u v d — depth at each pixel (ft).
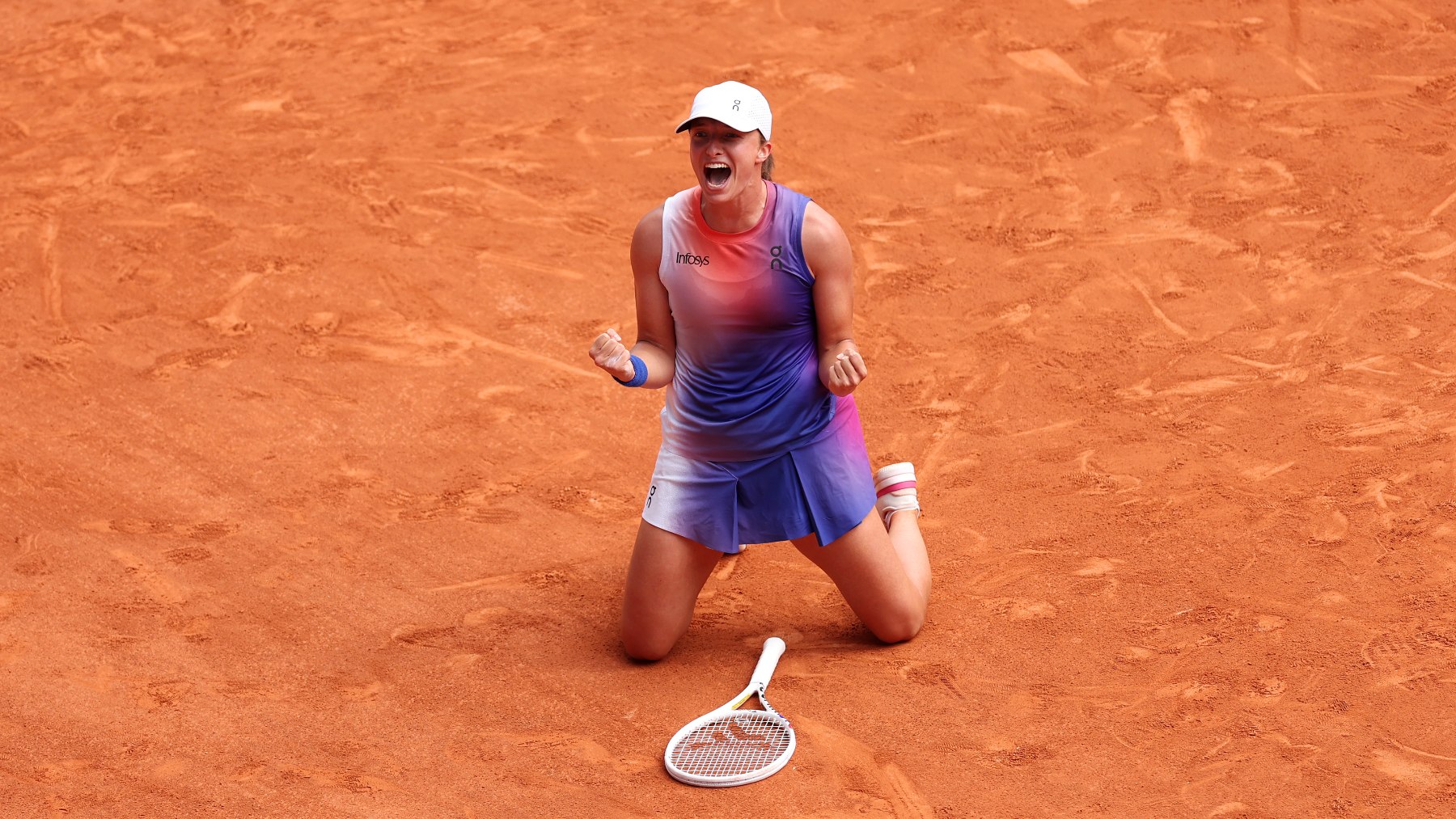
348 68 149.59
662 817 54.24
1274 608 64.23
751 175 56.44
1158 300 96.53
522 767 57.62
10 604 70.54
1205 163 114.93
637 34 151.43
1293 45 132.16
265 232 114.62
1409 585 64.90
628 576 63.21
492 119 135.03
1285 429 79.77
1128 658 61.93
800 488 60.85
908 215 111.65
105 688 63.72
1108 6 143.54
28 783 57.36
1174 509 73.20
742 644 66.03
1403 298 93.04
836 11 150.92
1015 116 126.11
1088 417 83.51
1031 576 68.80
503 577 72.23
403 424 87.86
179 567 73.72
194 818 55.11
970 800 54.03
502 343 97.45
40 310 103.96
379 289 105.09
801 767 56.49
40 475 83.15
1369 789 52.80
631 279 105.50
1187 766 54.90
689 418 60.75
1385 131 116.06
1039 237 106.63
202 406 90.43
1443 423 78.28
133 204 121.19
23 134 139.13
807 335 59.72
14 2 175.11
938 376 90.02
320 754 58.85
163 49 159.12
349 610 69.67
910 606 63.26
